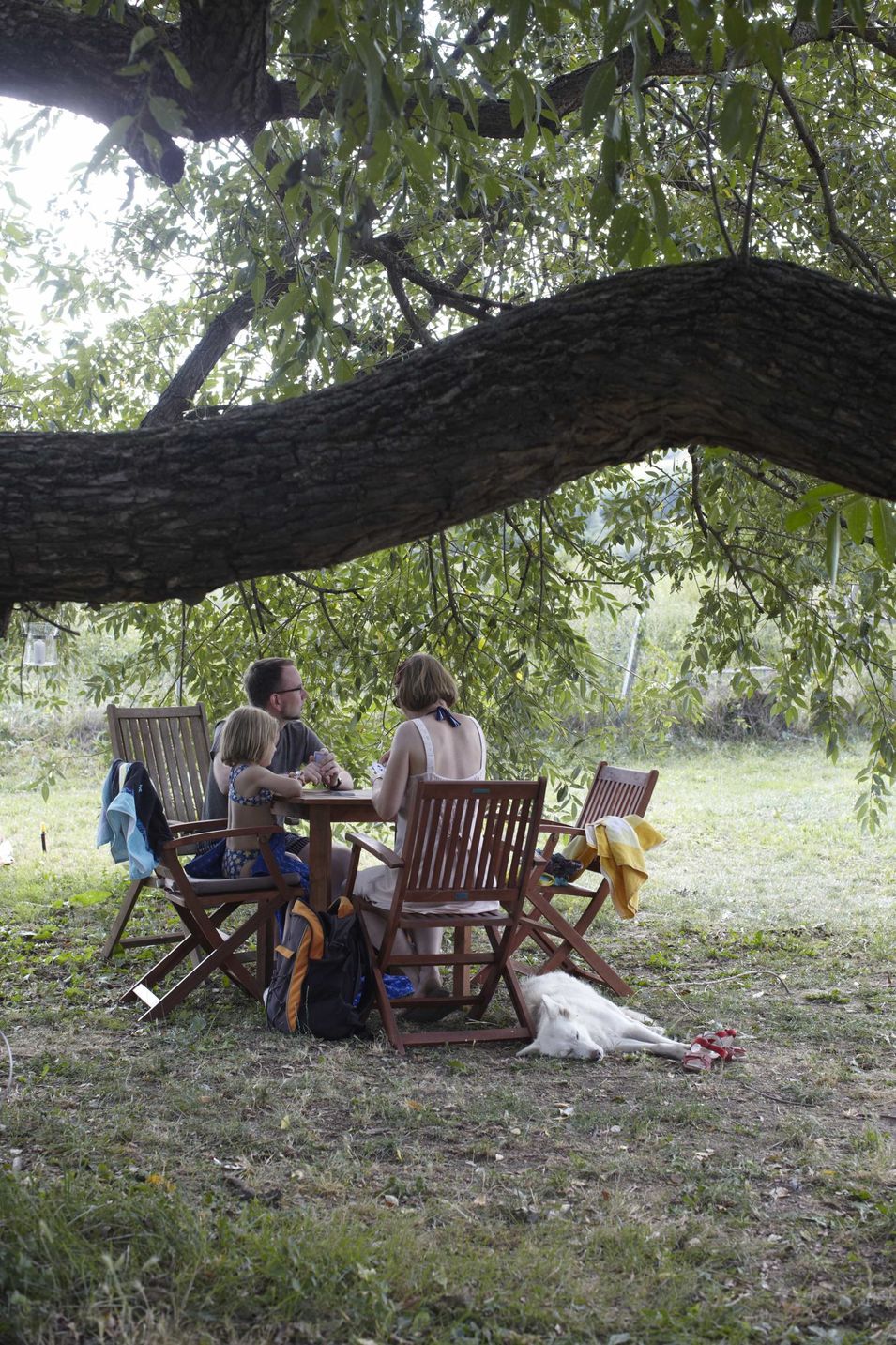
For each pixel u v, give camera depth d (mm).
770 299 2363
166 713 7137
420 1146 3910
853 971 6547
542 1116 4211
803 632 6801
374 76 2393
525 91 2873
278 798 5535
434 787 4910
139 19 3104
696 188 5547
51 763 8625
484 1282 2971
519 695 6941
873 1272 3074
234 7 2572
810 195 6051
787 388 2340
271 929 5809
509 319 2516
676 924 7832
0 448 2514
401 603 7105
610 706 7484
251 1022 5293
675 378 2389
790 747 17734
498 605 7070
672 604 18547
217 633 7820
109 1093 4312
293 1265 2984
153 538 2475
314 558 2543
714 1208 3445
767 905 8461
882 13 5738
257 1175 3609
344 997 5098
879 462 2332
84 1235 3102
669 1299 2924
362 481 2459
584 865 6156
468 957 5238
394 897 5062
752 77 4859
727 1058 4945
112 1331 2689
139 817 5270
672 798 13961
